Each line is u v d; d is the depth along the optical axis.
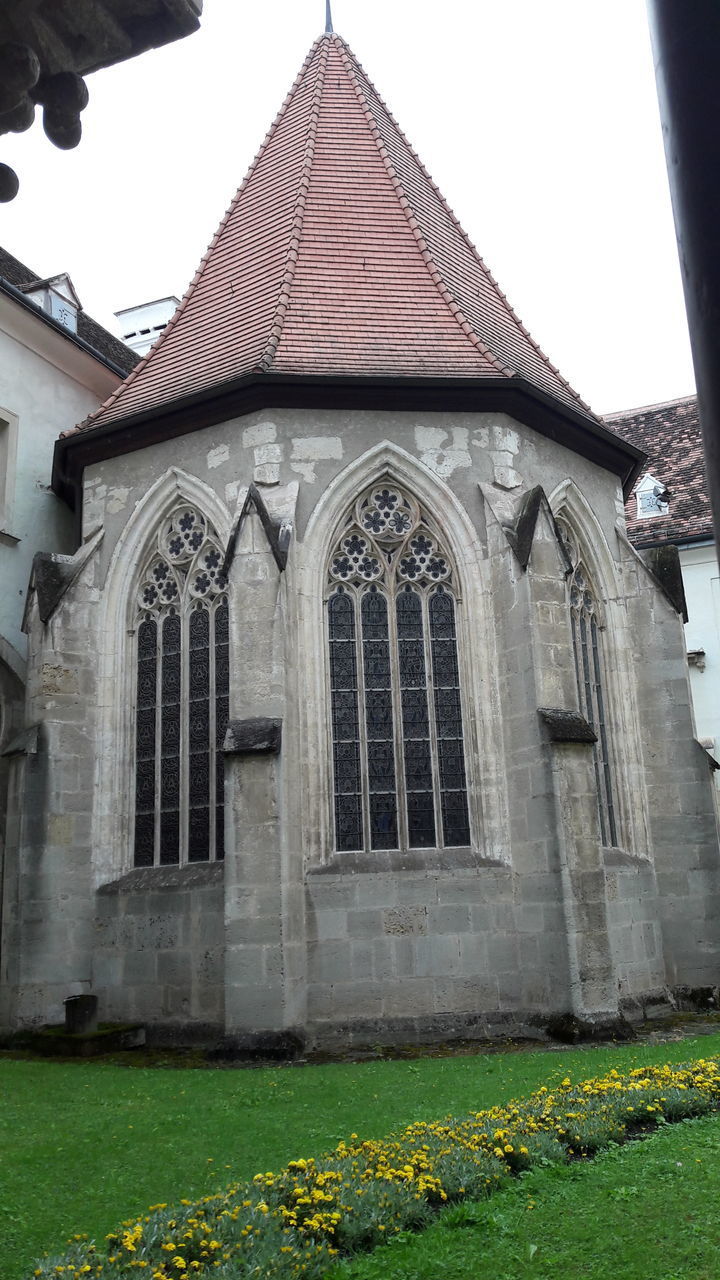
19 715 17.52
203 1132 8.46
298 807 13.93
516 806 14.29
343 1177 6.53
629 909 15.68
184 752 15.46
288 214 18.05
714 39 1.71
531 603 14.43
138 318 30.16
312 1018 13.58
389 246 17.69
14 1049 14.06
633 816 16.59
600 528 17.39
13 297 18.69
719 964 16.05
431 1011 13.80
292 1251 5.34
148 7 3.98
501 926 14.12
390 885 14.16
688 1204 6.22
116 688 16.05
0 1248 5.79
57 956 14.82
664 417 32.97
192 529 16.09
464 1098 9.45
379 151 19.00
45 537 19.16
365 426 15.59
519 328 18.61
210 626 15.61
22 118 4.11
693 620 27.78
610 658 17.20
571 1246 5.68
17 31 3.92
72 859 15.28
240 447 15.56
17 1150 7.95
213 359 16.53
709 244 1.67
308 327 16.23
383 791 14.78
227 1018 12.80
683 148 1.72
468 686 15.02
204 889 14.46
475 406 15.80
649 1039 13.18
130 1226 5.90
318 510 15.20
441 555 15.59
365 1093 9.95
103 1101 9.93
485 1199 6.45
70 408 20.45
